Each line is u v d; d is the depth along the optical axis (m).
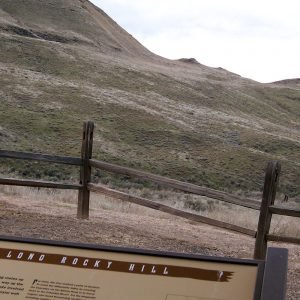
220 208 21.81
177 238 9.87
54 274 3.32
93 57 97.62
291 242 7.78
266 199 7.86
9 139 48.12
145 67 106.25
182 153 55.12
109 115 63.69
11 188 16.42
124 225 10.43
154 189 34.28
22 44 91.12
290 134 81.44
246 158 55.28
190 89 95.19
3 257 3.42
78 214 10.59
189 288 3.18
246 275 3.20
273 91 123.44
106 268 3.31
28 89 67.19
